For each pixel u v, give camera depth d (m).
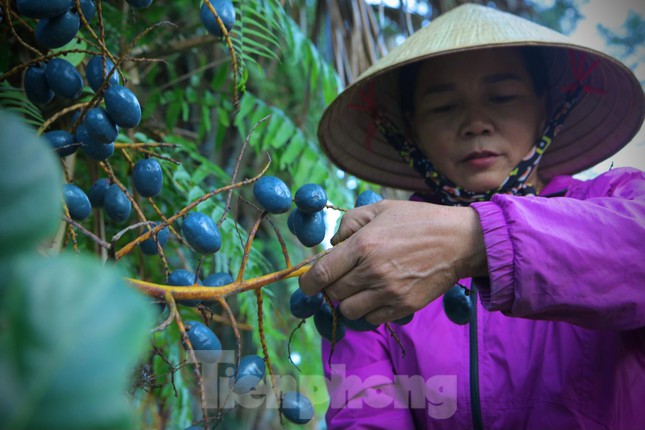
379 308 0.91
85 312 0.24
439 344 1.25
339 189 2.14
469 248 0.92
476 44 1.29
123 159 1.61
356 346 1.35
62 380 0.23
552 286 0.89
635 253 0.90
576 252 0.89
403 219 0.91
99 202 0.93
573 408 1.10
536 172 1.59
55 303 0.24
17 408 0.23
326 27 2.35
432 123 1.40
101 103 0.95
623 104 1.50
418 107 1.45
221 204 1.78
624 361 1.06
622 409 1.05
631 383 1.04
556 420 1.11
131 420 0.24
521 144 1.38
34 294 0.24
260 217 0.86
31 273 0.24
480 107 1.36
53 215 0.26
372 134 1.68
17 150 0.26
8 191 0.25
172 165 1.62
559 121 1.41
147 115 1.80
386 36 2.84
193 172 1.83
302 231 0.90
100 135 0.81
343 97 1.49
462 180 1.39
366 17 2.38
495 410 1.18
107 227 1.65
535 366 1.16
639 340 1.04
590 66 1.43
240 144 2.50
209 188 1.85
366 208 0.96
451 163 1.40
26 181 0.25
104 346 0.24
